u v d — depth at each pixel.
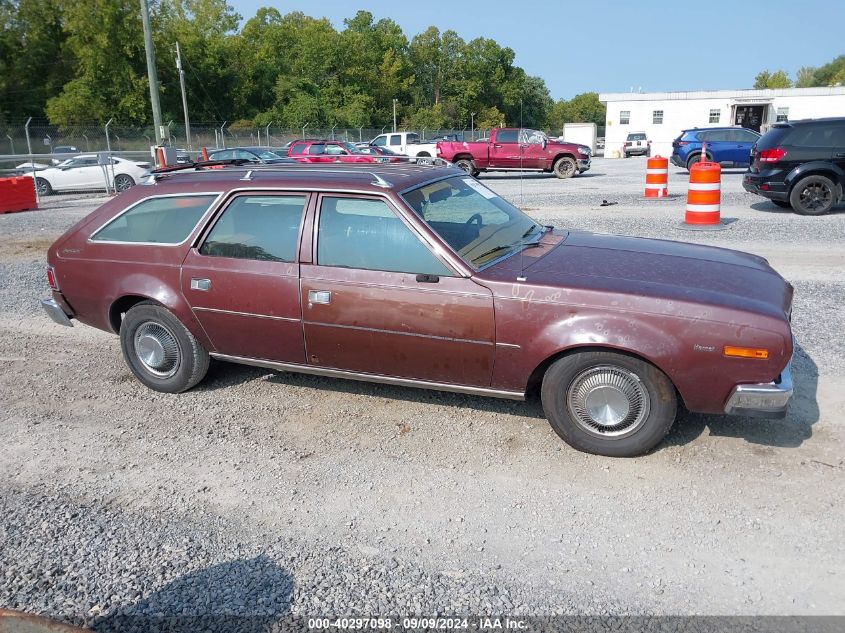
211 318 4.67
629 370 3.72
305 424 4.50
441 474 3.81
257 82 68.25
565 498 3.53
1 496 3.72
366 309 4.17
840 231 10.55
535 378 4.04
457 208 4.55
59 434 4.46
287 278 4.36
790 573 2.90
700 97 47.00
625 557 3.05
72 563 3.12
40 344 6.35
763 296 3.78
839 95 44.56
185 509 3.55
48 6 54.75
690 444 4.00
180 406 4.84
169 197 4.83
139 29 55.81
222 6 73.88
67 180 22.05
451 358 4.06
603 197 16.45
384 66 76.00
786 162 12.50
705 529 3.22
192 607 2.80
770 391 3.51
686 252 4.56
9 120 53.59
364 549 3.17
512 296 3.84
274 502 3.59
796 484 3.55
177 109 59.44
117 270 4.93
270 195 4.51
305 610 2.77
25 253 11.31
